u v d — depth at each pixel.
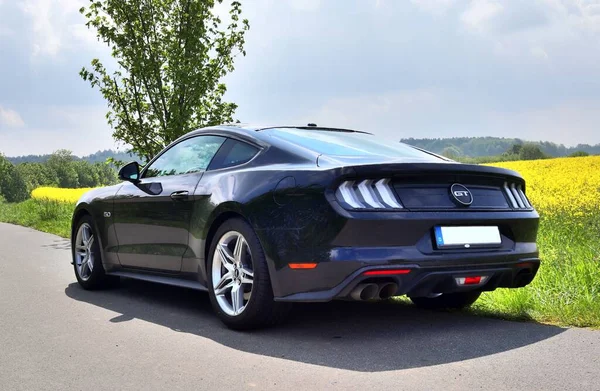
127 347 3.42
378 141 4.36
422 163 3.41
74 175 173.50
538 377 2.72
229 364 3.05
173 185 4.43
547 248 6.30
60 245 9.99
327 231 3.26
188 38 10.33
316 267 3.29
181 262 4.31
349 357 3.12
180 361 3.12
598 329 3.63
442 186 3.51
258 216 3.54
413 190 3.41
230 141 4.23
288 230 3.40
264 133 4.09
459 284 3.52
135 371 2.96
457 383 2.66
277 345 3.39
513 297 4.34
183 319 4.16
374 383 2.69
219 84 10.80
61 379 2.85
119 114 10.62
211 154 4.32
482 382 2.66
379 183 3.34
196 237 4.10
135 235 4.84
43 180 162.50
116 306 4.68
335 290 3.25
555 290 4.59
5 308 4.61
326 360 3.08
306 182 3.38
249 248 3.61
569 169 25.38
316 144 3.93
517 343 3.33
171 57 10.27
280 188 3.48
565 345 3.25
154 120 10.65
